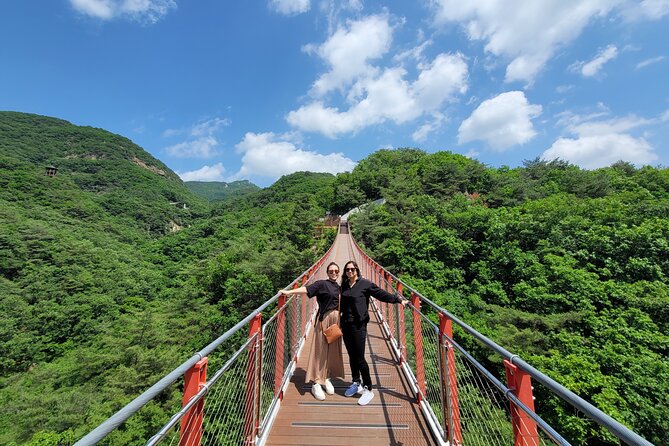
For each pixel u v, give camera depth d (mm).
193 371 1710
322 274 11297
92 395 11875
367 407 3471
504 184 45781
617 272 16953
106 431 919
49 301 25516
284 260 22797
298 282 4953
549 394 8945
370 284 3561
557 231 20812
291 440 2957
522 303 15961
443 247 23266
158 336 15023
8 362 19281
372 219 35562
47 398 11984
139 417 9977
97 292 29609
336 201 59500
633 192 32625
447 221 27688
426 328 3459
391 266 23562
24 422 11336
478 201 40094
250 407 2598
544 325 12805
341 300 3559
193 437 1666
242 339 11438
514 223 22812
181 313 18406
